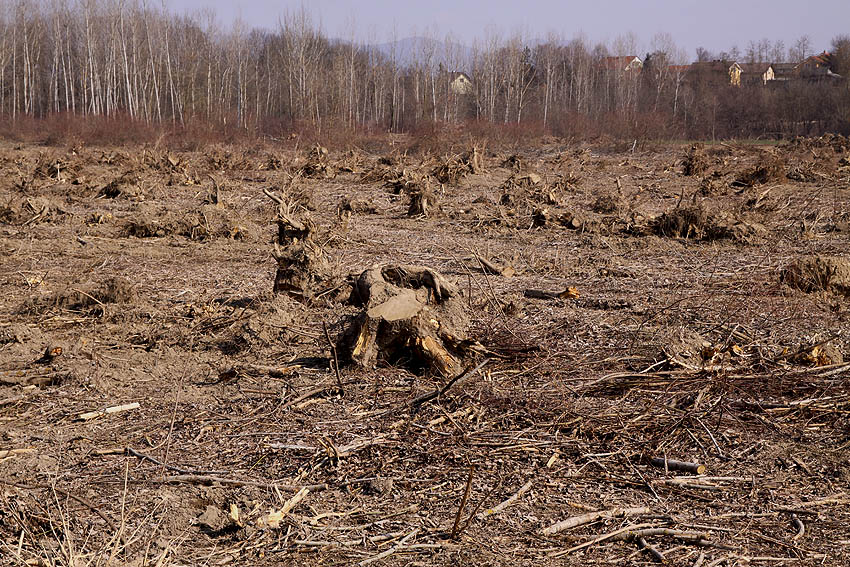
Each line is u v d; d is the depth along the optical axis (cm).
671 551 440
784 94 5962
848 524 469
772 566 425
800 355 750
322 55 7700
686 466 542
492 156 3994
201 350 836
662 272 1264
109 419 649
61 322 952
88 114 6078
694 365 733
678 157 3869
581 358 773
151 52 6375
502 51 7538
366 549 443
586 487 519
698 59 8888
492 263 1334
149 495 511
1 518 475
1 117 5838
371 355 743
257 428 621
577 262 1366
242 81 7400
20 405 683
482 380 703
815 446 575
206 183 2742
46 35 7638
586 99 7181
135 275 1257
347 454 566
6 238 1617
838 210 1964
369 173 2888
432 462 555
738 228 1589
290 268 1041
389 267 843
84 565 404
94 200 2283
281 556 436
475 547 441
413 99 7375
